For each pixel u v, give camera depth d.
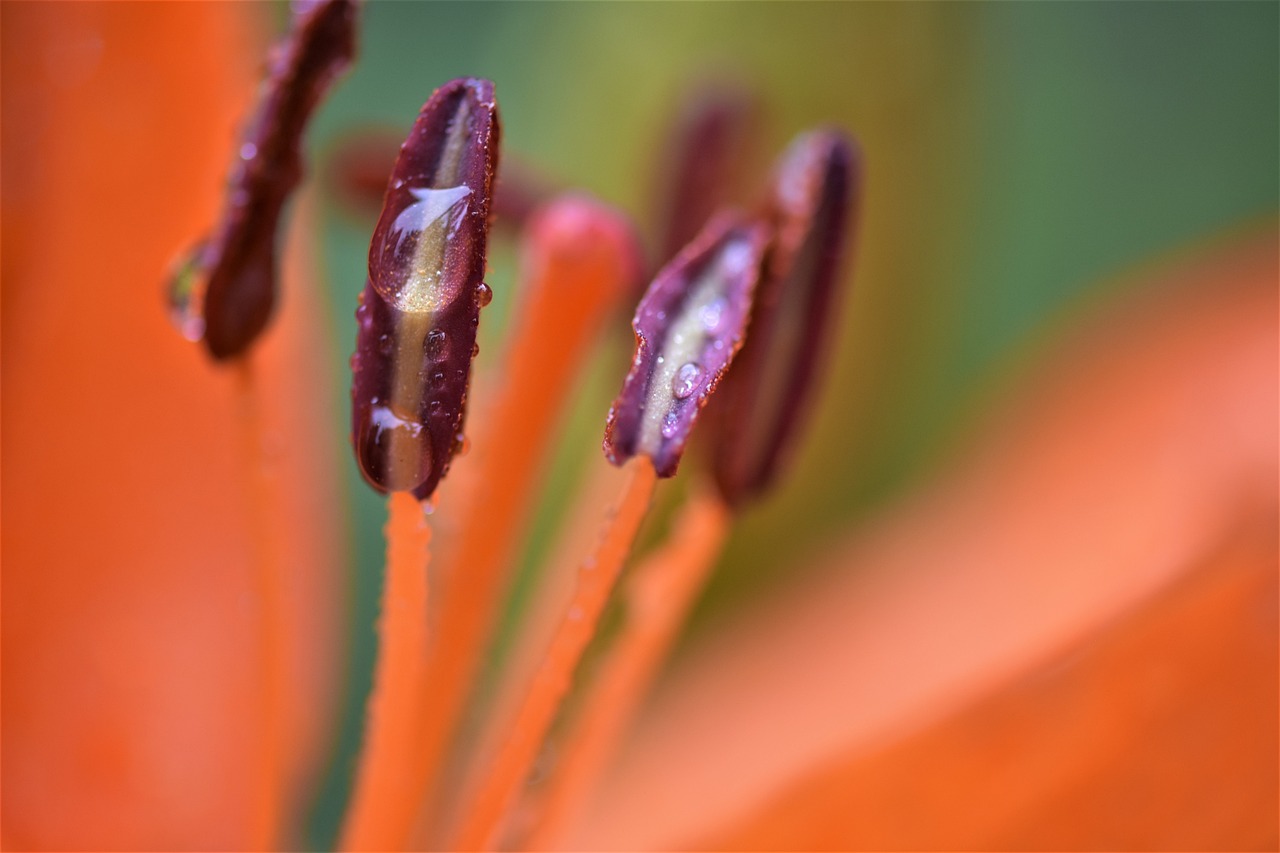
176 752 0.15
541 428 0.13
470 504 0.13
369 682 0.16
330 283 0.16
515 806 0.13
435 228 0.11
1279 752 0.13
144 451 0.14
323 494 0.15
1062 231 0.16
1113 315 0.16
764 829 0.14
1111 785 0.13
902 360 0.15
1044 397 0.16
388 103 0.17
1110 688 0.13
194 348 0.14
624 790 0.15
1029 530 0.15
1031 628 0.14
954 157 0.14
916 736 0.13
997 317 0.16
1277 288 0.15
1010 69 0.15
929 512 0.15
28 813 0.14
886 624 0.15
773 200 0.13
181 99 0.14
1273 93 0.17
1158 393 0.15
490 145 0.11
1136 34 0.17
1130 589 0.13
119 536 0.14
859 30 0.14
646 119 0.14
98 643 0.14
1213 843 0.13
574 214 0.13
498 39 0.16
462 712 0.15
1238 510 0.13
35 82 0.14
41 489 0.14
